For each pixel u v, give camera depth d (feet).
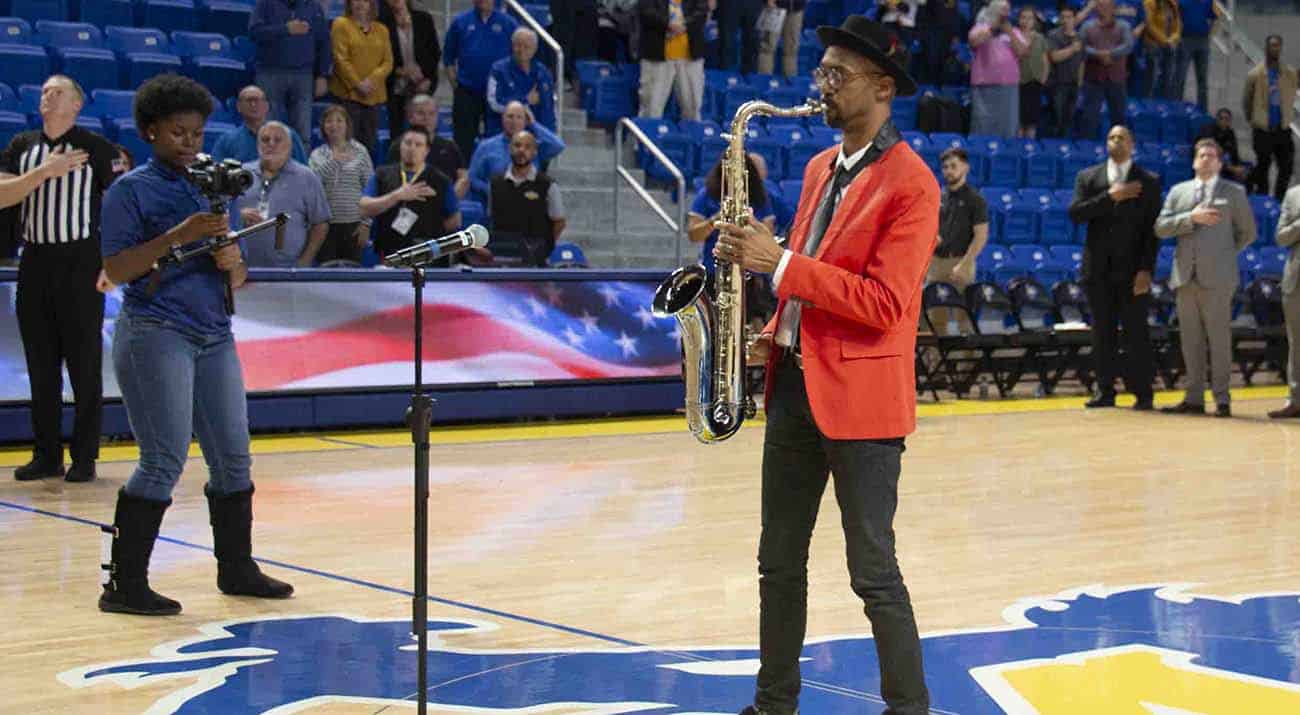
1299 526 30.14
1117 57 73.67
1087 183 50.44
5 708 17.93
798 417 16.28
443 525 29.12
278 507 30.78
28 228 32.83
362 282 41.93
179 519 29.22
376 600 23.25
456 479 34.50
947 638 21.43
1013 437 43.06
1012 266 63.87
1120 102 74.18
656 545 27.45
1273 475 36.60
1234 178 75.05
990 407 50.88
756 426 44.45
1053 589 24.48
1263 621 22.57
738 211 16.15
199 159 21.80
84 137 32.83
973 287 55.36
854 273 15.79
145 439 22.15
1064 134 73.20
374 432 41.93
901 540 28.25
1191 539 28.73
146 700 18.28
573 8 63.62
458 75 56.39
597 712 17.92
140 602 22.29
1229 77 82.89
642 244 58.29
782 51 69.56
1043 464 37.88
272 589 23.38
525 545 27.35
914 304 15.98
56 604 22.86
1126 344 51.70
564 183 58.95
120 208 21.75
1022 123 71.72
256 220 36.22
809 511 16.58
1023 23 71.51
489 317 43.62
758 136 64.03
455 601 23.22
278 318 40.75
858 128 16.03
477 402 43.11
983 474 36.17
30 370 33.55
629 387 45.55
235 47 57.31
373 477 34.53
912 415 16.01
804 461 16.42
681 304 16.53
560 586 24.25
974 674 19.67
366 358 41.86
